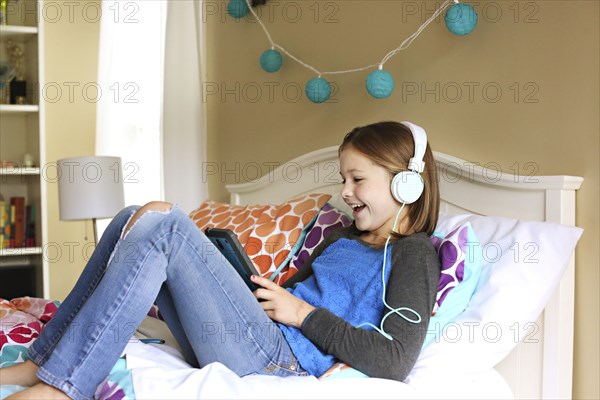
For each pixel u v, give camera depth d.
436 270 1.49
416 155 1.58
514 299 1.55
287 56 2.74
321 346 1.43
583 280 1.73
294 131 2.72
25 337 1.64
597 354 1.70
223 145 3.14
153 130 3.48
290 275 1.95
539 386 1.70
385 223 1.63
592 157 1.71
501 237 1.67
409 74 2.23
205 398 1.22
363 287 1.52
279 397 1.26
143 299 1.30
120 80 3.47
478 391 1.47
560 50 1.78
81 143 3.93
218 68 3.17
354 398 1.30
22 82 3.60
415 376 1.44
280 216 2.11
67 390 1.24
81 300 1.42
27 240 3.68
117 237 1.42
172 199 3.08
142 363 1.36
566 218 1.70
